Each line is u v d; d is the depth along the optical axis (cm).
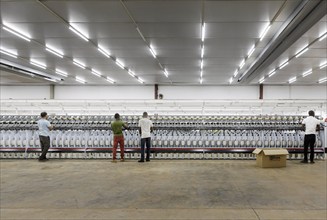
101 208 318
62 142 716
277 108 1098
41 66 1051
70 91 1566
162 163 652
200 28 626
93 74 1223
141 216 290
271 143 691
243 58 910
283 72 1132
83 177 493
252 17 558
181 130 709
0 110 1082
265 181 457
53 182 454
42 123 684
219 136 706
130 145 715
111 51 833
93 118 740
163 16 558
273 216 289
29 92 1555
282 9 518
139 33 666
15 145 722
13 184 441
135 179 475
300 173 525
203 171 548
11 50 822
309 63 962
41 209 314
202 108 1102
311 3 457
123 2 494
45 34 673
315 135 651
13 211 307
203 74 1207
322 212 302
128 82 1460
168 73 1192
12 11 533
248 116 719
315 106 1048
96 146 719
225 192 388
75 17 565
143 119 677
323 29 612
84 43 750
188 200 349
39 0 487
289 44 654
